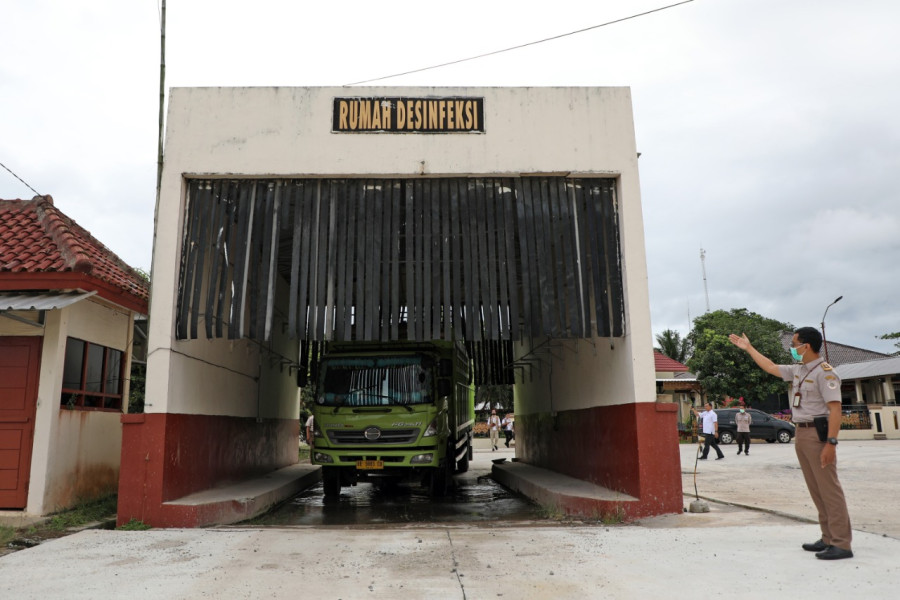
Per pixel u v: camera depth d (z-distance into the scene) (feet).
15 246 28.66
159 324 27.55
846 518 18.19
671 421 27.89
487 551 20.22
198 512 26.30
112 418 33.47
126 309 34.27
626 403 28.91
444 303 28.40
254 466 41.91
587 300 29.01
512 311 28.50
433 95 30.04
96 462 31.68
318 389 37.29
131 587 16.38
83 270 26.45
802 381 19.07
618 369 30.09
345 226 29.25
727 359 108.78
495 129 29.89
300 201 29.48
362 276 28.66
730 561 18.28
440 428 37.99
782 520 25.59
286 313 48.57
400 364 36.99
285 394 51.26
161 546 21.47
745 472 46.91
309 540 22.27
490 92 30.25
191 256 28.73
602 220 29.91
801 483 39.29
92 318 31.32
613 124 30.22
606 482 32.04
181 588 16.26
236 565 18.69
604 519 27.20
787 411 113.60
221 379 34.45
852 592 15.08
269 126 29.60
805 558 18.40
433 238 29.19
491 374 58.90
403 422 35.99
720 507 29.66
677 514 27.09
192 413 30.07
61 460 28.43
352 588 16.12
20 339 28.22
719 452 61.16
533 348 45.11
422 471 39.37
